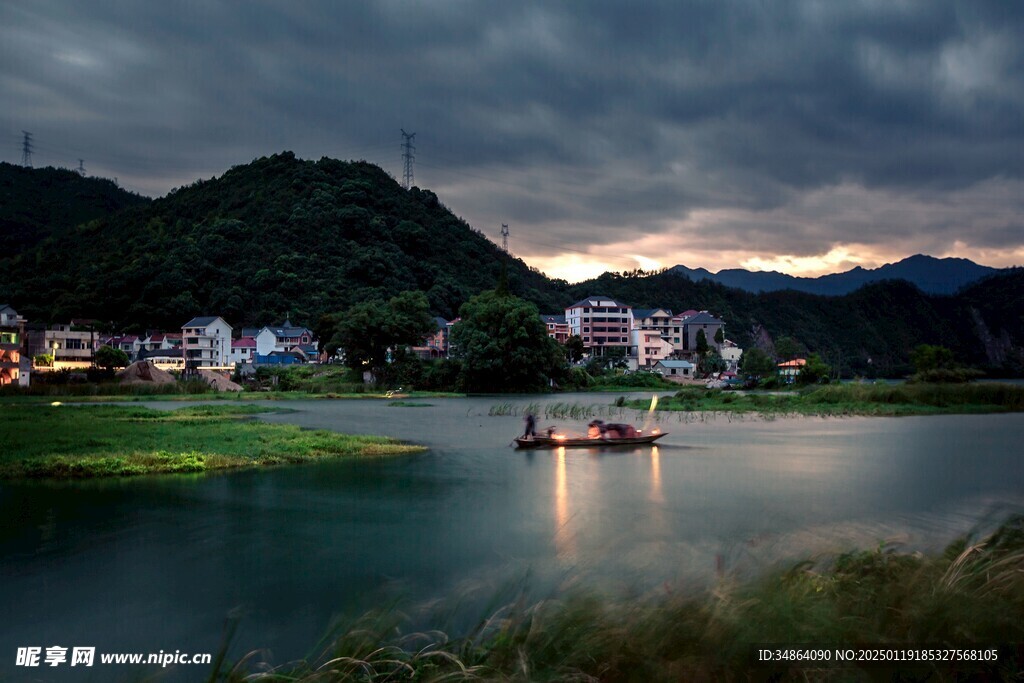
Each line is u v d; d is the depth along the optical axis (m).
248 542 16.62
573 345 138.50
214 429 39.31
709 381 135.62
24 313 156.12
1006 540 10.64
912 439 39.12
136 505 20.70
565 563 14.55
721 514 19.59
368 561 14.96
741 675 6.28
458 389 103.25
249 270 175.12
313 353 150.12
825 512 19.91
